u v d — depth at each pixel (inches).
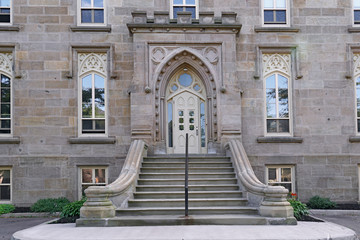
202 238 312.8
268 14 625.3
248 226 375.9
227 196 459.5
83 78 604.7
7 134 589.0
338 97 605.6
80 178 590.2
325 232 343.0
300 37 612.4
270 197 402.6
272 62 616.1
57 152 583.2
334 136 599.5
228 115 573.0
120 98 597.3
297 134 598.5
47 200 553.3
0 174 584.1
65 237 321.7
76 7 606.5
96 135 597.0
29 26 597.0
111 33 604.7
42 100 589.6
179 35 579.2
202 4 616.4
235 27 578.2
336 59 611.2
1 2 606.5
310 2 618.5
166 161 541.0
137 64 575.2
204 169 515.2
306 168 593.0
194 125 605.9
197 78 608.4
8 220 494.3
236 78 579.5
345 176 593.9
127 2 610.9
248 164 493.4
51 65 594.6
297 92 605.6
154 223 385.7
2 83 596.7
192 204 440.5
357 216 514.3
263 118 601.9
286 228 364.5
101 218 386.0
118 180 438.3
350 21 617.6
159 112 579.2
